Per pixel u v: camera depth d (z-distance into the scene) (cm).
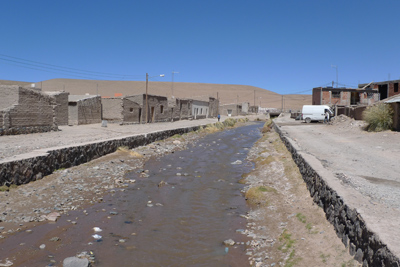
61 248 732
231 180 1469
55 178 1318
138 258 698
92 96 3528
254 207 1053
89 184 1289
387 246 431
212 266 665
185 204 1095
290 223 830
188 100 5834
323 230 713
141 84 17212
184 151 2442
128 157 1956
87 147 1714
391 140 1783
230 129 5088
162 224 904
